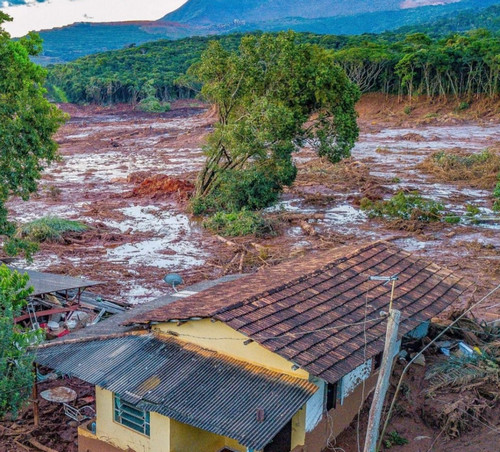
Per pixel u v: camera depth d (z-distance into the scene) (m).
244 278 17.72
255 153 36.72
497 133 76.38
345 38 142.62
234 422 11.66
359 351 13.33
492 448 14.09
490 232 35.00
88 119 107.56
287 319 13.87
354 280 16.55
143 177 52.53
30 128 19.70
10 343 13.52
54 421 15.89
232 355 13.51
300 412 12.78
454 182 49.34
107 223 38.34
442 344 18.22
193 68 39.06
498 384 15.89
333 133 37.56
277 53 36.06
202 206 39.72
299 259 19.48
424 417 15.20
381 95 99.06
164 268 29.75
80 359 14.17
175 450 12.87
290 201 43.44
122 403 13.48
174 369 13.29
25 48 20.83
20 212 40.94
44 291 19.11
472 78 90.81
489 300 24.17
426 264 18.61
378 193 45.09
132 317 16.33
